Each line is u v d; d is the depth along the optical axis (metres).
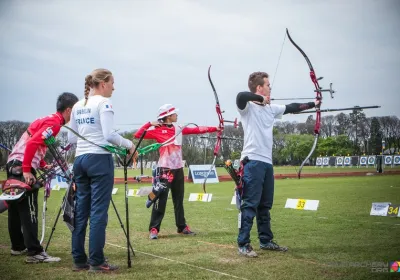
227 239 6.33
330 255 5.07
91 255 4.56
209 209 10.20
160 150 6.83
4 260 5.21
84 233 4.73
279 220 7.93
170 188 6.92
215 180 22.92
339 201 11.22
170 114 6.95
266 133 5.36
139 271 4.54
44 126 4.96
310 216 8.40
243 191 5.26
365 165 42.84
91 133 4.65
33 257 5.07
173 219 8.87
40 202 13.12
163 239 6.47
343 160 44.25
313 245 5.67
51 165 5.49
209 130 7.13
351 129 48.59
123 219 8.77
